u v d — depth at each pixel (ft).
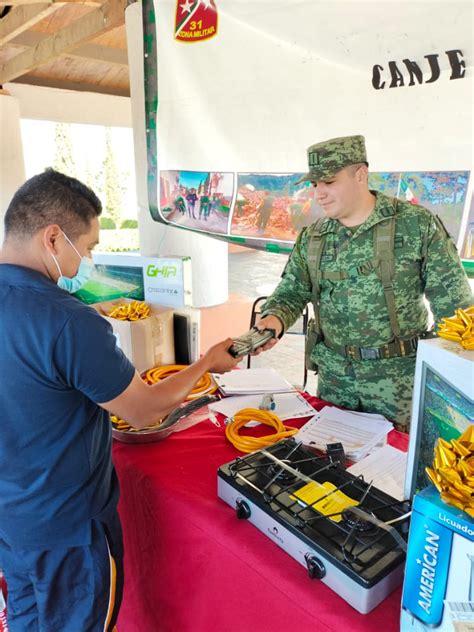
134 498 3.63
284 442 3.39
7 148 16.24
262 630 2.53
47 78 17.99
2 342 2.54
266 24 6.52
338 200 4.53
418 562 1.90
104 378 2.64
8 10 11.96
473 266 5.57
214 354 3.72
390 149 5.86
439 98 5.36
